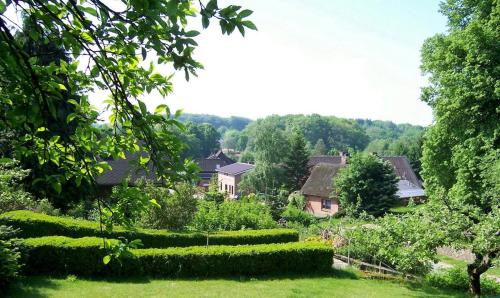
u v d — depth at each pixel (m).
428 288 14.15
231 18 2.28
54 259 12.96
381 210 34.41
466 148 20.89
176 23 2.37
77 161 3.10
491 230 11.54
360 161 35.72
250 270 14.78
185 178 2.92
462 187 20.20
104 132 3.17
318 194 44.19
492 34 18.91
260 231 18.03
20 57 2.28
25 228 14.37
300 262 15.42
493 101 19.91
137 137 3.05
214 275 14.41
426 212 13.16
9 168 13.27
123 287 12.09
